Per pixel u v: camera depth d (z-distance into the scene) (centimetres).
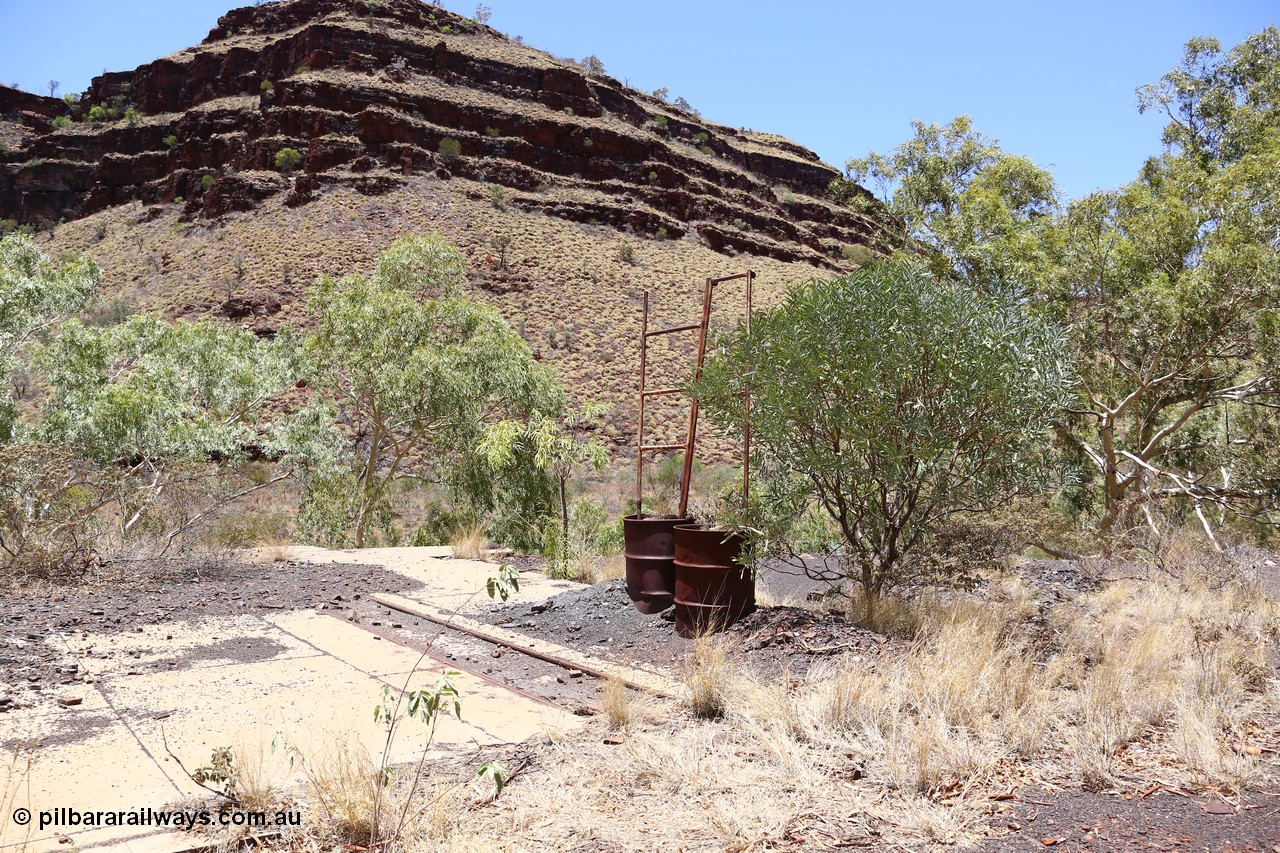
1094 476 1509
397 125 8294
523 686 520
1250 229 1297
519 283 6353
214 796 339
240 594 811
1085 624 640
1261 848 314
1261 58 2044
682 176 9638
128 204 9050
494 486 1794
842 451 651
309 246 6391
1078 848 313
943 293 608
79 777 360
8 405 1841
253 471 3200
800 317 620
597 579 988
